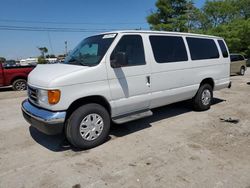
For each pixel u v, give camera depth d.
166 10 30.55
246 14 40.53
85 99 4.24
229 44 31.84
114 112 4.57
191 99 6.52
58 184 3.26
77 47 5.25
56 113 3.88
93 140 4.33
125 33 4.66
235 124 5.45
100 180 3.32
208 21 40.25
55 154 4.17
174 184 3.17
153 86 5.07
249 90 10.02
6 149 4.44
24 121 6.21
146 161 3.80
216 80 6.84
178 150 4.16
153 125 5.53
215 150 4.13
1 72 11.96
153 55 5.05
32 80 4.32
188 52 5.91
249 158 3.83
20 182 3.33
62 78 3.87
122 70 4.52
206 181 3.22
